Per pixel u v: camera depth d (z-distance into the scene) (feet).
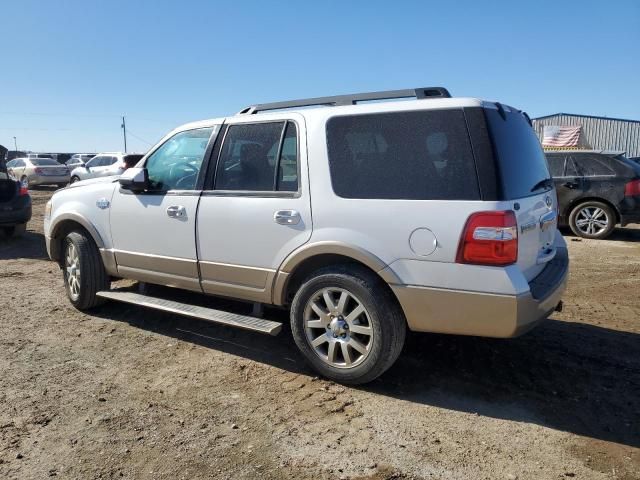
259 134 13.39
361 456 9.48
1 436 10.18
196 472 9.05
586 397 11.64
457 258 10.44
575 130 101.76
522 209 10.73
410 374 12.74
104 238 16.42
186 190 14.51
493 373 12.80
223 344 14.83
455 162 10.64
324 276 11.88
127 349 14.52
